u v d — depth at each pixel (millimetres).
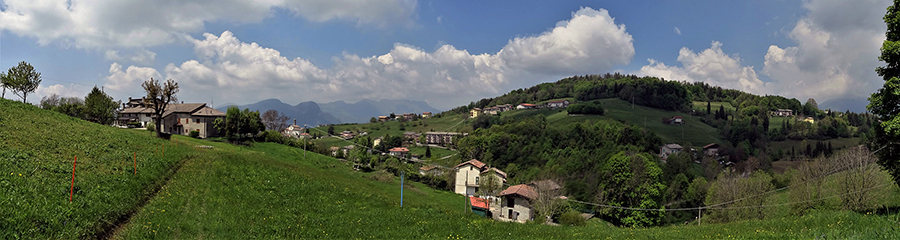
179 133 96188
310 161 71688
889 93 25438
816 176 50938
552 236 28453
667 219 85062
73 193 20547
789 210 53031
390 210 35281
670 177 103750
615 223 77812
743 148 144000
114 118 97688
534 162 131625
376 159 104188
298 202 33094
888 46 25156
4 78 68188
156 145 45844
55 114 49375
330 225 27047
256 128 84562
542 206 64812
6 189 17969
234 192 31344
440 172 105000
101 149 33531
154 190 27172
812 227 25094
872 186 42406
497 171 96250
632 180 72688
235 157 48750
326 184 43031
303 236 23500
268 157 58594
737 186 63750
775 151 145625
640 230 32656
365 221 29734
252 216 25844
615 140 131750
